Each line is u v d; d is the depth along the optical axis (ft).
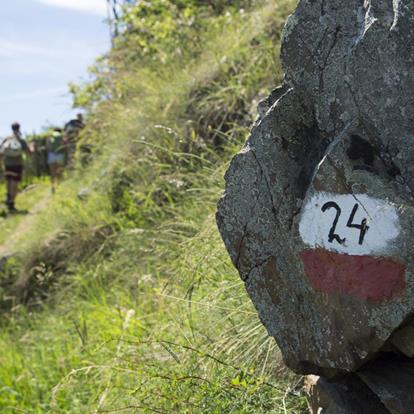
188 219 21.06
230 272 14.85
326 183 9.26
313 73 9.82
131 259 23.57
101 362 17.07
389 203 8.71
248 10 33.01
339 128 9.53
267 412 11.89
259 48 26.09
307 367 10.02
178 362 13.25
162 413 12.53
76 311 23.56
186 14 34.04
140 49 36.27
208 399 12.11
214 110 25.43
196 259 16.22
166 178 21.59
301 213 9.50
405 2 8.98
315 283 9.45
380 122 9.06
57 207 30.91
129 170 26.73
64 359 19.84
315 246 9.38
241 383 11.75
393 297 8.66
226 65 26.96
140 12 38.32
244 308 13.74
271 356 12.87
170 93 28.12
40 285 27.09
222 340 13.39
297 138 9.94
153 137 26.71
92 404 16.28
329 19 9.72
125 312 19.56
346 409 10.08
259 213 10.07
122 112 30.68
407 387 9.42
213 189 19.03
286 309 10.00
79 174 34.63
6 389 20.26
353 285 9.00
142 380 13.80
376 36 9.09
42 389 20.03
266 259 10.10
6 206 46.78
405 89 8.92
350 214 9.05
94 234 26.91
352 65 9.29
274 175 9.95
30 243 29.37
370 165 9.04
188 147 25.04
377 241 8.78
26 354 23.34
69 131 41.57
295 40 9.95
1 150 46.88
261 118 10.20
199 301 14.97
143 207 24.38
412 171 8.81
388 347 9.43
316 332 9.61
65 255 27.66
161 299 16.70
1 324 27.30
